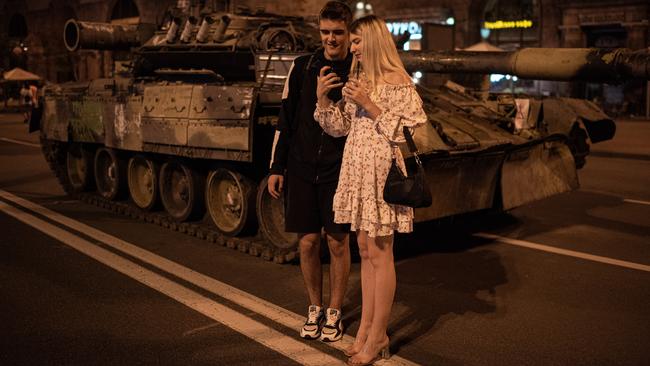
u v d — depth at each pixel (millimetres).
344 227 4512
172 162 8047
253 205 7191
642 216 9016
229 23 8750
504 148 7312
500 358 4430
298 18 9469
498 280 6172
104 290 5770
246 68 8922
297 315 5203
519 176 7762
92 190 10305
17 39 52000
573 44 30891
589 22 30219
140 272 6309
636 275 6348
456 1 33406
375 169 4051
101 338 4723
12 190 10914
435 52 8406
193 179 7875
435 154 6438
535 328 4973
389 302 4199
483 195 7418
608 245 7480
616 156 16156
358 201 4125
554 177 8312
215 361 4344
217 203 7648
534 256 7008
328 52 4492
